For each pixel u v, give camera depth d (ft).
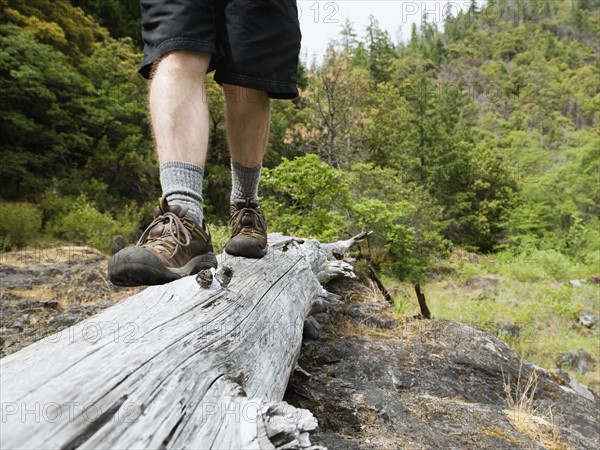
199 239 3.74
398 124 72.28
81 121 51.47
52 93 46.75
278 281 5.44
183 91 3.81
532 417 6.42
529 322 22.70
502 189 71.67
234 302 3.96
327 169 25.79
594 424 6.84
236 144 5.14
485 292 33.30
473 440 5.36
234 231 5.58
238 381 2.93
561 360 18.56
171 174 3.75
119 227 37.83
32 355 2.36
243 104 4.83
